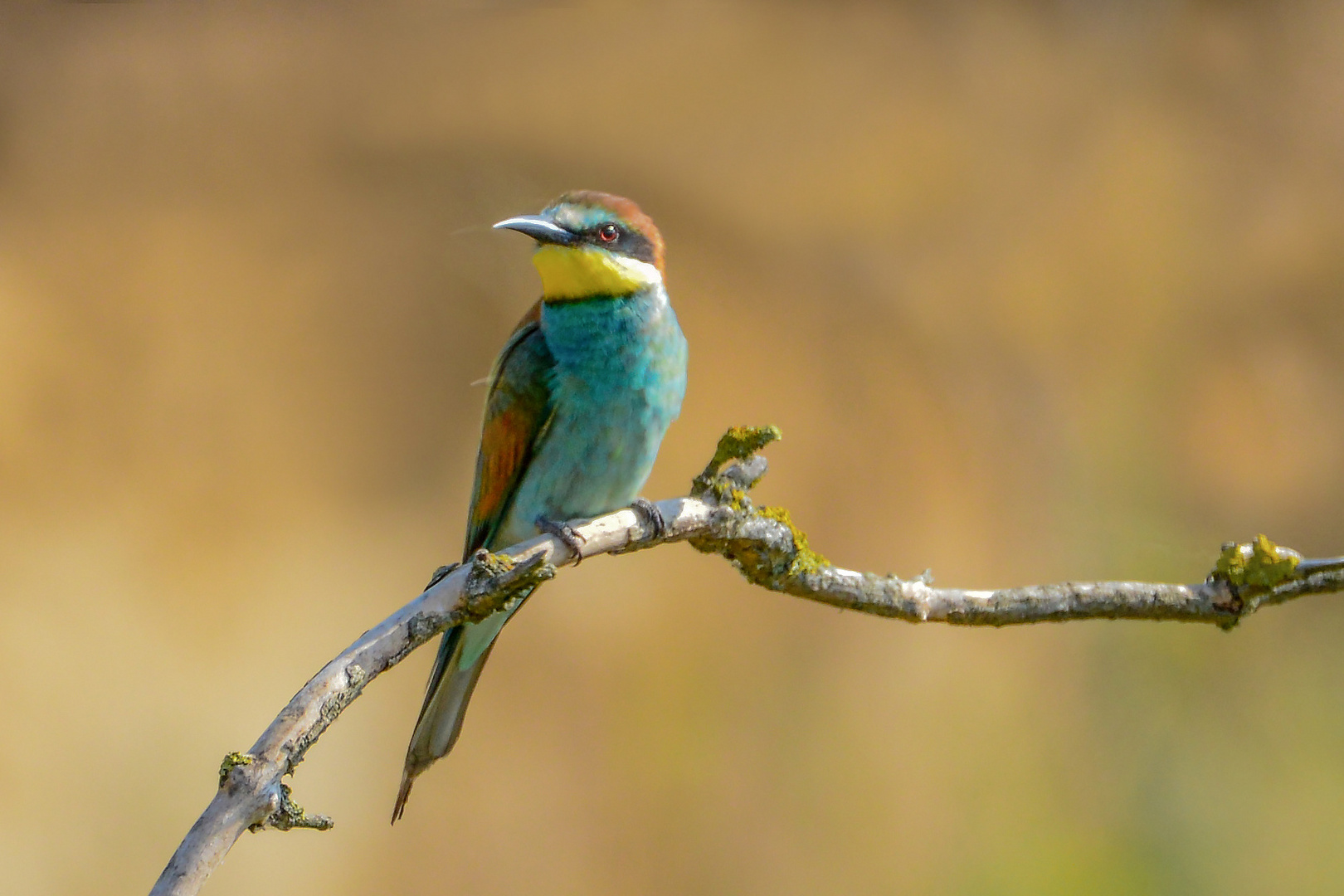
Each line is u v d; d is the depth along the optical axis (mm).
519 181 14484
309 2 15281
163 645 11602
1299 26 18156
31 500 12133
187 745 11047
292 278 13750
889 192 15562
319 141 14562
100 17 14883
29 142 14117
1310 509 15273
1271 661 12312
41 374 12711
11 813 10164
